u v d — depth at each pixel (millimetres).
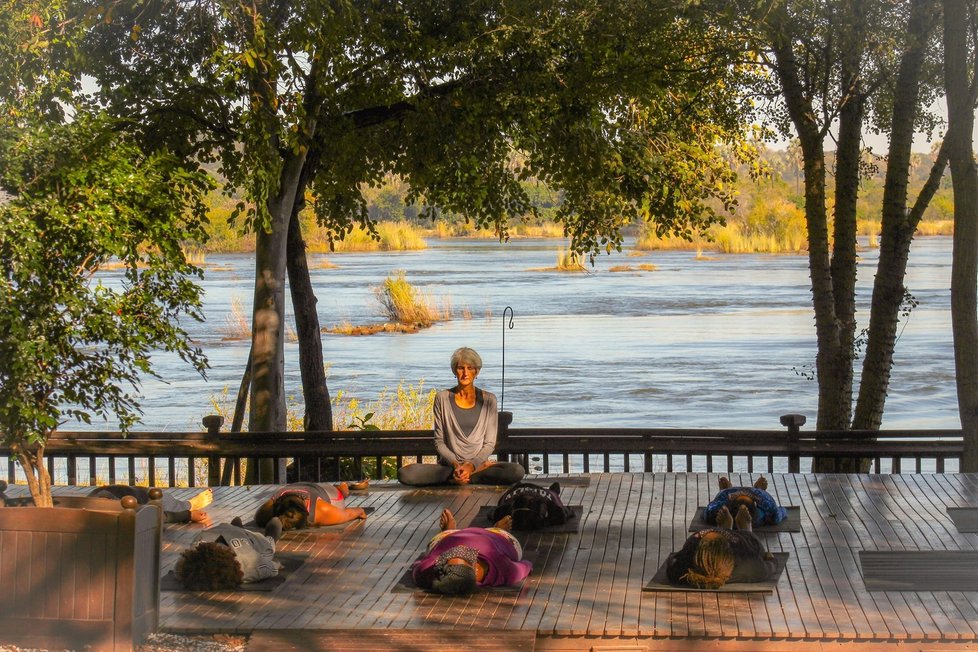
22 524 5805
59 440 10094
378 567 7051
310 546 7598
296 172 11633
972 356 9977
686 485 9430
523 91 10875
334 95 11250
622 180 12141
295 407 18781
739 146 14383
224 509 8812
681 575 6527
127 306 6426
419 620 6008
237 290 44531
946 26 10008
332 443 10203
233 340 29969
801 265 60906
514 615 6035
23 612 5805
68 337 6348
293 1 9930
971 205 9969
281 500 8062
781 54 12352
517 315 35406
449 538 6605
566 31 10758
